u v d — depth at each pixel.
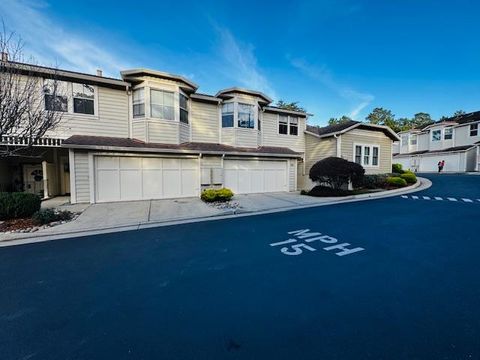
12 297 3.16
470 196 11.88
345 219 7.59
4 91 7.11
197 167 12.59
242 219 7.87
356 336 2.31
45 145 10.43
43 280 3.65
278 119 16.56
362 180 13.89
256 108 14.90
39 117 7.88
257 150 14.44
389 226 6.65
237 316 2.67
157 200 11.42
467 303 2.87
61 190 13.50
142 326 2.52
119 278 3.69
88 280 3.63
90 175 10.39
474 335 2.29
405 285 3.35
